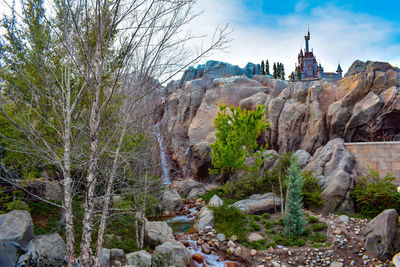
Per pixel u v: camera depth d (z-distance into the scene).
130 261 10.70
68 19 6.30
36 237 8.34
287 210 15.88
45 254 8.02
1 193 10.00
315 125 27.59
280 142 30.70
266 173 23.73
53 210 11.77
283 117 30.92
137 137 9.23
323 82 29.27
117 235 13.09
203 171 31.67
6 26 6.14
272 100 33.06
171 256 12.13
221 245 15.31
